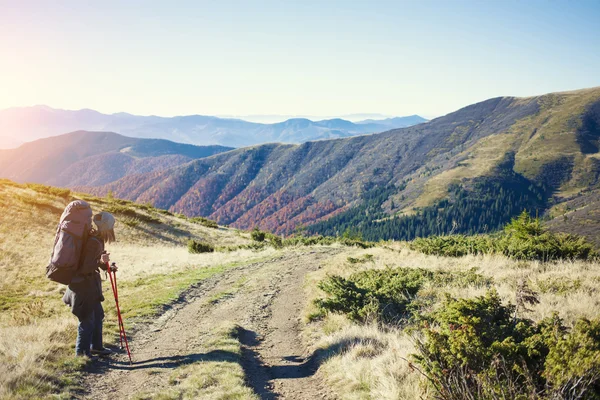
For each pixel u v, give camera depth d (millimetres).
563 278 10984
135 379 6184
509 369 4316
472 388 4242
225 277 18156
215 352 7520
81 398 5375
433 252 20438
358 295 10047
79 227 6695
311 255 26125
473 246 19359
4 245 23266
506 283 11273
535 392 3910
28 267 19906
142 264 22922
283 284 15891
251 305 12469
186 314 11375
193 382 5906
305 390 6137
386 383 5332
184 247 38562
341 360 6832
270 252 29656
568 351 3998
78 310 6793
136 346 8180
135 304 12133
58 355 6699
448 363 4629
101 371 6496
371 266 16906
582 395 3777
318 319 10430
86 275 6789
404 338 7340
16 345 6777
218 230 51688
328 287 10758
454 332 4855
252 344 8820
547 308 8031
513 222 18531
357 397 5371
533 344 4523
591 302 8406
